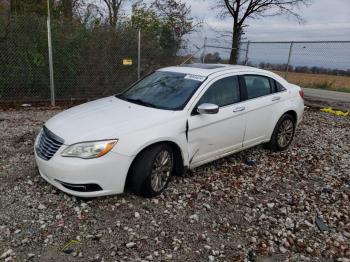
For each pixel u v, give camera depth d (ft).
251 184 15.40
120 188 12.46
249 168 17.28
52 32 31.55
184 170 14.46
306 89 47.50
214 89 15.53
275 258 10.46
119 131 12.34
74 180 11.82
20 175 14.78
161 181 13.60
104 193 12.25
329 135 24.89
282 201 14.02
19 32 30.14
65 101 32.94
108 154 11.94
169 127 13.35
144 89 16.48
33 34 30.86
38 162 13.01
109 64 35.12
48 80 32.17
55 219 11.61
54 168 12.07
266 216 12.77
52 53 31.83
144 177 12.72
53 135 12.62
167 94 15.31
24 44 30.53
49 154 12.45
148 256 10.08
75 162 11.76
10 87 30.81
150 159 12.74
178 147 13.88
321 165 18.37
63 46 32.32
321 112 34.12
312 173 17.19
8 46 29.96
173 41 39.40
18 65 30.63
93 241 10.63
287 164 18.19
